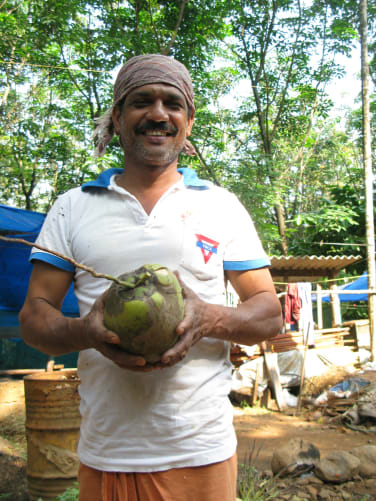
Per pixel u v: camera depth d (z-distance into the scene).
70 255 1.84
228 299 9.16
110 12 14.01
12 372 7.86
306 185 26.16
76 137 19.02
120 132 1.91
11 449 5.41
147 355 1.44
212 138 15.29
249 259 1.85
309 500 4.25
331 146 25.06
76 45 14.91
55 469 4.25
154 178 1.86
